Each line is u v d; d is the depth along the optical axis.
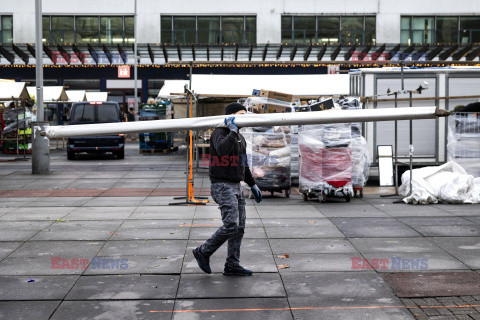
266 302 4.79
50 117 33.03
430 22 37.69
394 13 37.47
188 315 4.49
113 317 4.45
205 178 14.51
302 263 5.97
